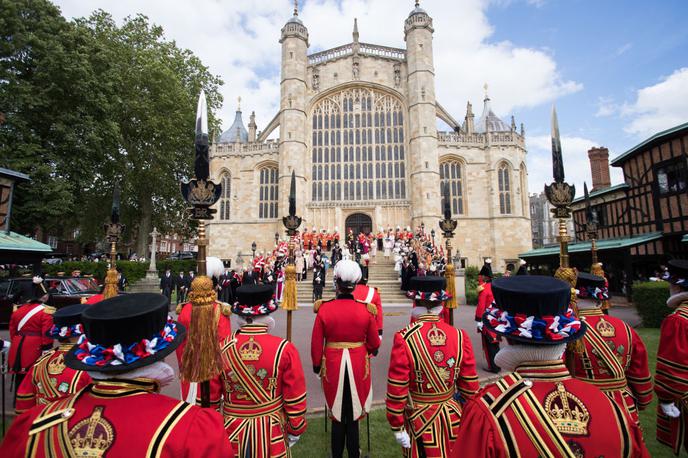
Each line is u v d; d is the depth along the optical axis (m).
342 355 4.26
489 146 39.03
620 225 24.28
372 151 38.84
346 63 39.91
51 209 22.09
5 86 22.09
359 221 38.38
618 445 1.71
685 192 19.39
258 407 3.18
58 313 3.95
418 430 3.33
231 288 18.86
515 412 1.78
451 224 6.48
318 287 21.00
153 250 27.95
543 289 1.97
